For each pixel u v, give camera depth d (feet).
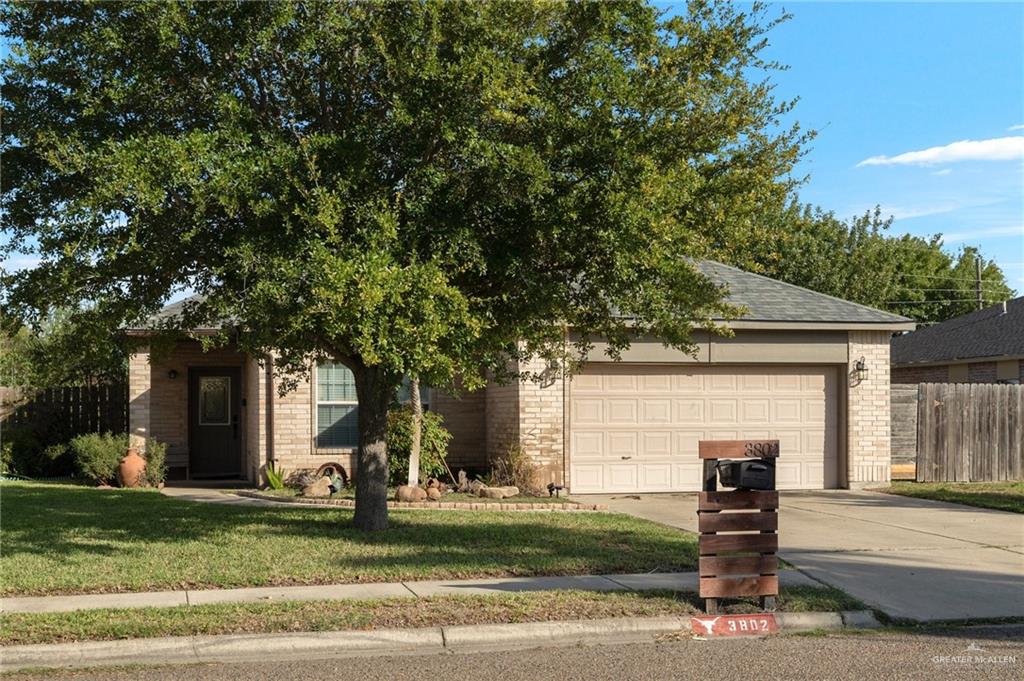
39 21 30.37
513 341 34.86
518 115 30.32
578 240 30.42
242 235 28.86
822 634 26.27
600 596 27.78
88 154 27.17
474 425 60.59
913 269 158.51
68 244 26.89
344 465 58.65
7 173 30.60
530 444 54.08
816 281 125.59
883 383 59.00
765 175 31.89
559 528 39.63
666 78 31.01
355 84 32.45
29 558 32.22
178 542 35.29
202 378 66.44
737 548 27.14
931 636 25.95
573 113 31.40
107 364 41.39
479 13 29.91
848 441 58.44
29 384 69.51
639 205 28.19
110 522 40.52
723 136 31.42
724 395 57.36
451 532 37.78
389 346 26.17
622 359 54.95
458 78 29.04
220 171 27.14
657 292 31.24
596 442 55.31
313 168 27.78
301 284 27.40
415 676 21.81
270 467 57.62
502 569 30.96
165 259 30.66
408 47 30.01
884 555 36.11
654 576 30.83
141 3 28.84
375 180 30.94
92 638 23.38
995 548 37.88
